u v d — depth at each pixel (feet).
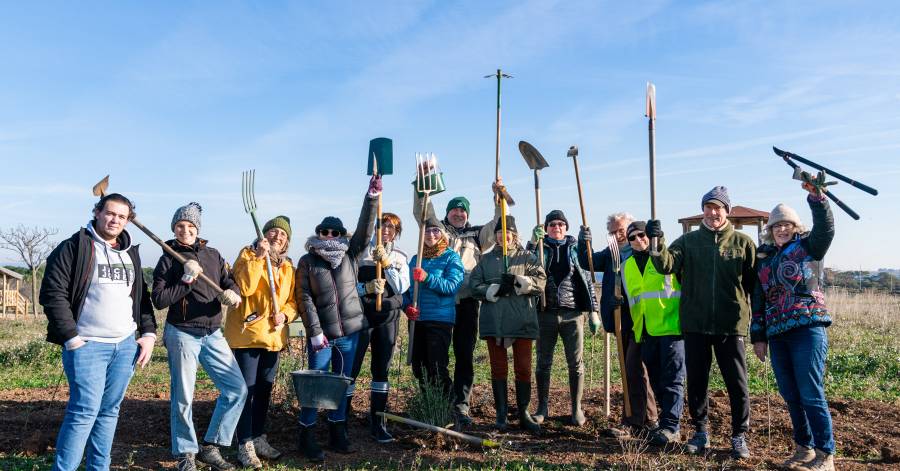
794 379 16.11
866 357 31.78
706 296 17.01
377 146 18.06
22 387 28.27
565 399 24.22
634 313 18.95
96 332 13.05
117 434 18.61
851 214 14.58
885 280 75.15
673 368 18.15
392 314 18.47
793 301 15.72
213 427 15.24
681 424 20.53
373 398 18.40
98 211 13.43
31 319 88.33
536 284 19.45
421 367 21.27
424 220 19.47
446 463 16.55
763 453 17.56
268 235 16.55
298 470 15.76
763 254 16.65
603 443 18.61
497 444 17.58
